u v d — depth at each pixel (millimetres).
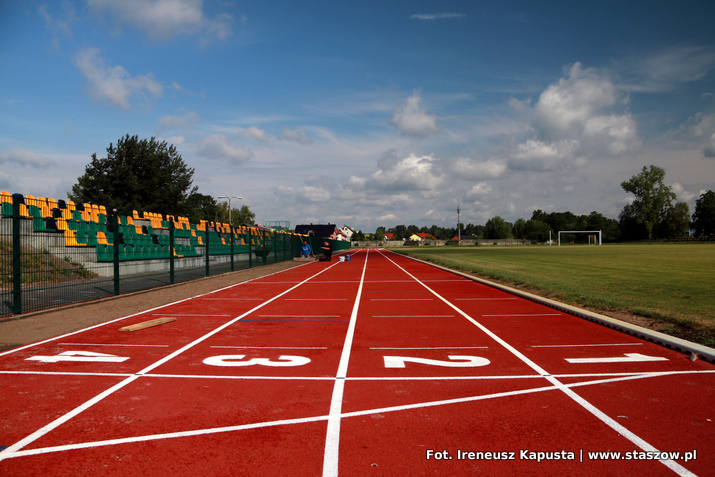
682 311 8844
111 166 43281
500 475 3049
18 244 9539
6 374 5449
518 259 32781
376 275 21062
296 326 8562
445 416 4117
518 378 5262
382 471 3090
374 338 7512
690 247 57094
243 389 4883
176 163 46750
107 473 3068
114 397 4629
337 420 4016
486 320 9188
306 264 31172
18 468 3150
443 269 24828
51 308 10219
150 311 10297
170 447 3473
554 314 9891
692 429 3814
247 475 3033
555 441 3590
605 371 5527
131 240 17656
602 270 20469
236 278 19266
